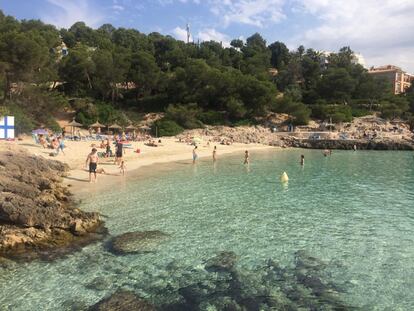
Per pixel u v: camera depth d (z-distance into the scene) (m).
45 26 116.94
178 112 78.81
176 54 113.62
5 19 105.62
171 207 20.73
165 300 10.62
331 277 12.13
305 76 131.12
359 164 42.69
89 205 20.80
